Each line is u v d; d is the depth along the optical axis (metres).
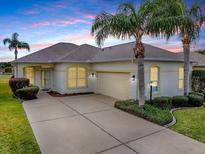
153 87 13.20
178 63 14.91
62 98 14.54
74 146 5.87
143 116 8.90
